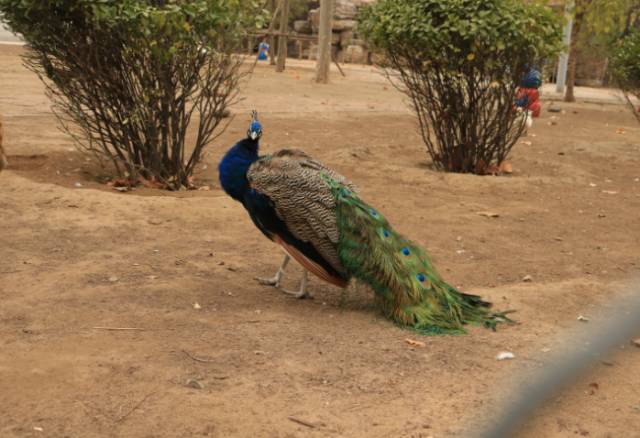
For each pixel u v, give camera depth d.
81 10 8.78
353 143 14.00
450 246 7.80
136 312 5.55
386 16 10.78
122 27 8.74
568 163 13.40
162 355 4.82
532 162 13.13
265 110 17.50
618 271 7.20
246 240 7.61
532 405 3.65
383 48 11.47
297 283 6.55
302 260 5.76
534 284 6.71
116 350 4.86
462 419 4.11
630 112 23.06
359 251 5.57
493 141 11.70
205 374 4.58
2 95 16.14
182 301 5.84
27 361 4.64
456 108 11.48
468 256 7.50
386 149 13.59
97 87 9.30
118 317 5.43
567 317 5.84
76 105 9.46
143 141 9.93
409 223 8.58
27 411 4.05
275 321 5.53
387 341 5.24
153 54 8.91
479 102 11.84
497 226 8.72
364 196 9.76
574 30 23.92
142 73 9.31
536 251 7.81
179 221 8.05
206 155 11.77
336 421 4.09
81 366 4.61
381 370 4.76
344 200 5.67
